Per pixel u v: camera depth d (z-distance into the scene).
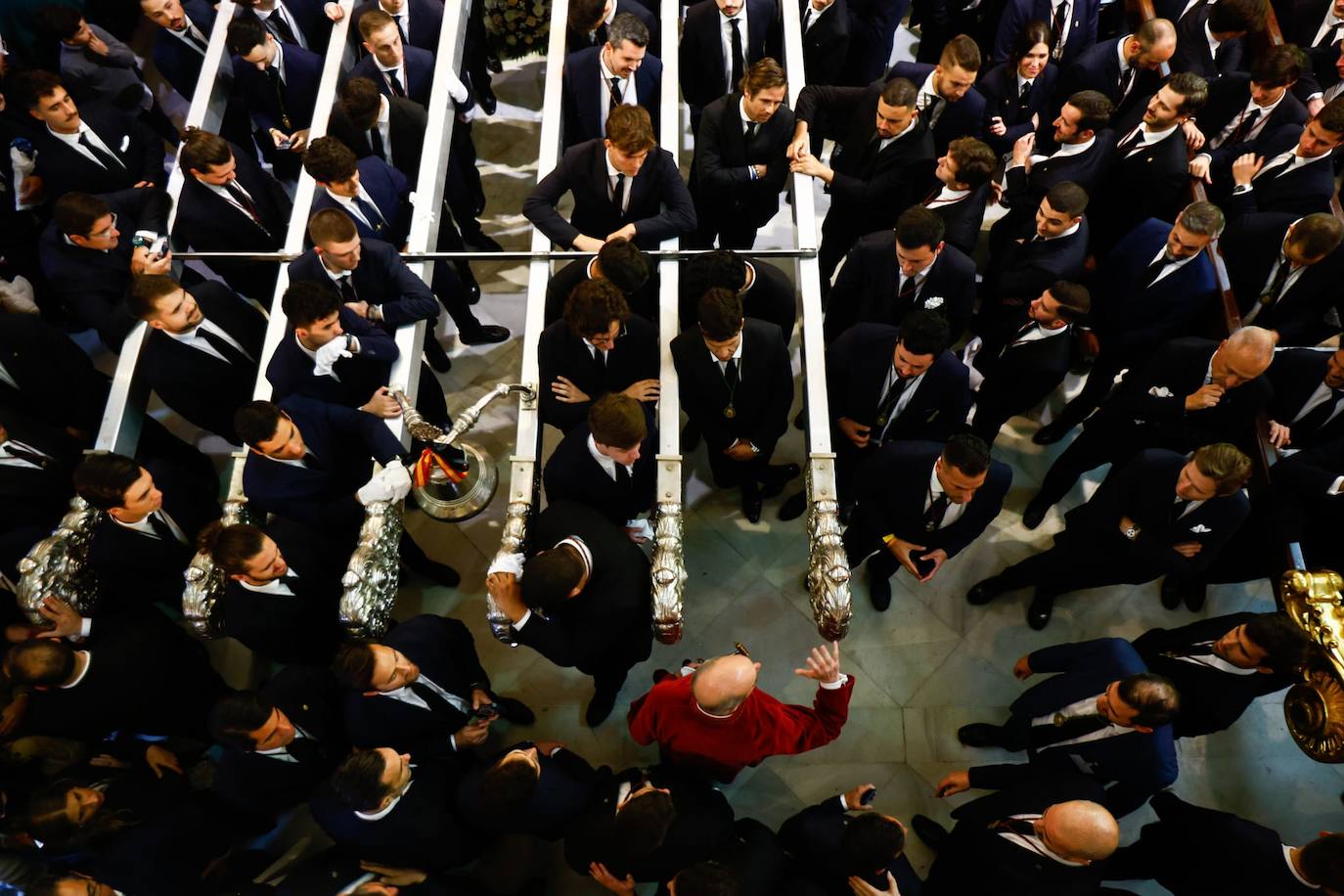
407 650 3.12
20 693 3.33
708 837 3.02
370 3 4.92
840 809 3.09
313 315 3.21
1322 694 3.35
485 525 4.55
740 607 4.35
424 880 3.01
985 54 5.71
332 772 3.20
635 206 3.91
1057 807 2.66
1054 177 4.27
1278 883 2.79
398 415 3.47
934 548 3.50
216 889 3.17
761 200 4.44
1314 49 4.84
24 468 3.67
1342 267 3.77
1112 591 4.36
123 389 3.75
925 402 3.51
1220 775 3.93
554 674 4.20
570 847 3.07
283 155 5.07
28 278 4.80
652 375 3.58
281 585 3.12
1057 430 4.68
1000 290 4.06
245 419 3.02
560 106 4.34
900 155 4.04
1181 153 4.13
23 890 3.02
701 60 4.64
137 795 3.17
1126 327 4.04
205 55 4.72
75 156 4.31
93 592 3.47
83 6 5.77
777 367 3.42
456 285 4.66
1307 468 3.53
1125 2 5.41
